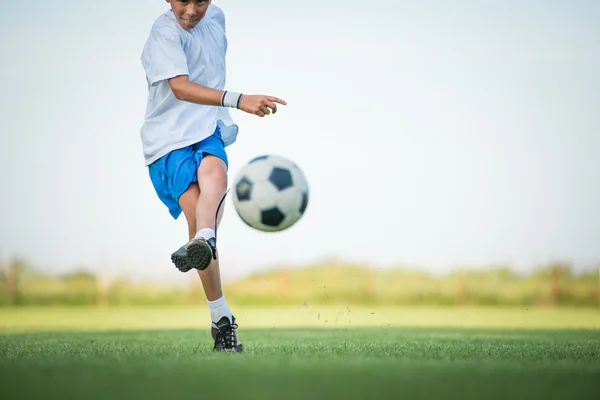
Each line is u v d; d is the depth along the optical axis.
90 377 4.73
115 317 23.91
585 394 4.20
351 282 30.55
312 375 4.77
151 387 4.32
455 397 4.05
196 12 7.73
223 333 7.43
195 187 7.64
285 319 22.50
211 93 7.48
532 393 4.20
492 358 6.21
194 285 30.94
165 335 12.02
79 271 30.45
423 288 30.41
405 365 5.36
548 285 29.77
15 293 30.06
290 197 7.14
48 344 8.99
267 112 7.41
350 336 11.44
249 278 30.19
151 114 7.90
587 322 20.53
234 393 4.11
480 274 30.30
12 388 4.34
